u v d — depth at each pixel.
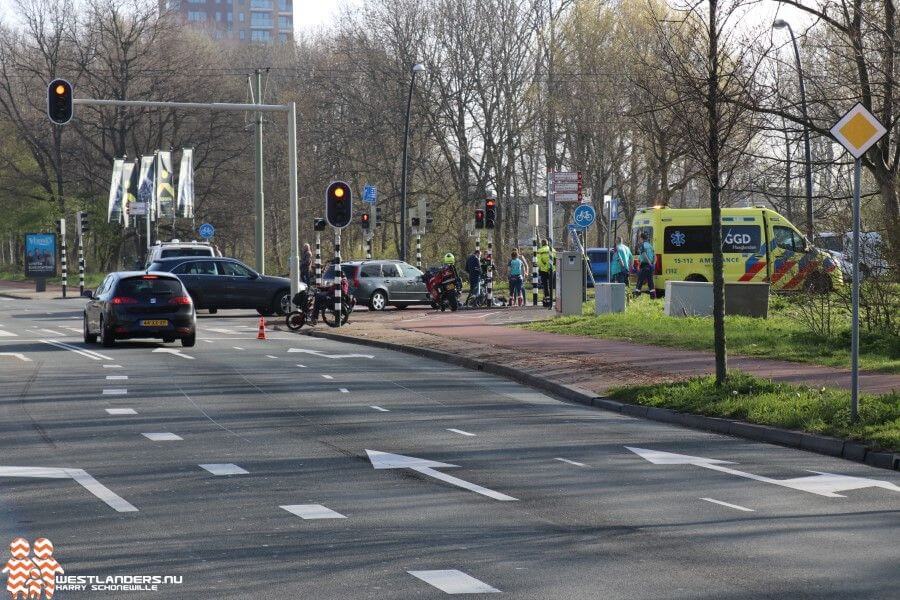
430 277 50.78
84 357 29.78
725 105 20.80
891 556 9.67
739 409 17.98
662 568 9.20
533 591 8.48
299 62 109.94
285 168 102.44
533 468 14.06
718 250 20.34
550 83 76.44
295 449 15.47
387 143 86.06
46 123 99.06
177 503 11.78
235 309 54.09
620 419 19.02
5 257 142.25
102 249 101.69
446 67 81.25
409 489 12.63
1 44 100.50
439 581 8.73
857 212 16.59
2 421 18.16
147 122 98.06
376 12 82.25
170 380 24.27
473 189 84.44
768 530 10.69
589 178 74.50
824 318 29.67
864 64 30.47
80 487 12.68
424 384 23.80
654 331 32.53
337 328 39.28
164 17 94.31
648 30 65.69
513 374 25.12
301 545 9.92
